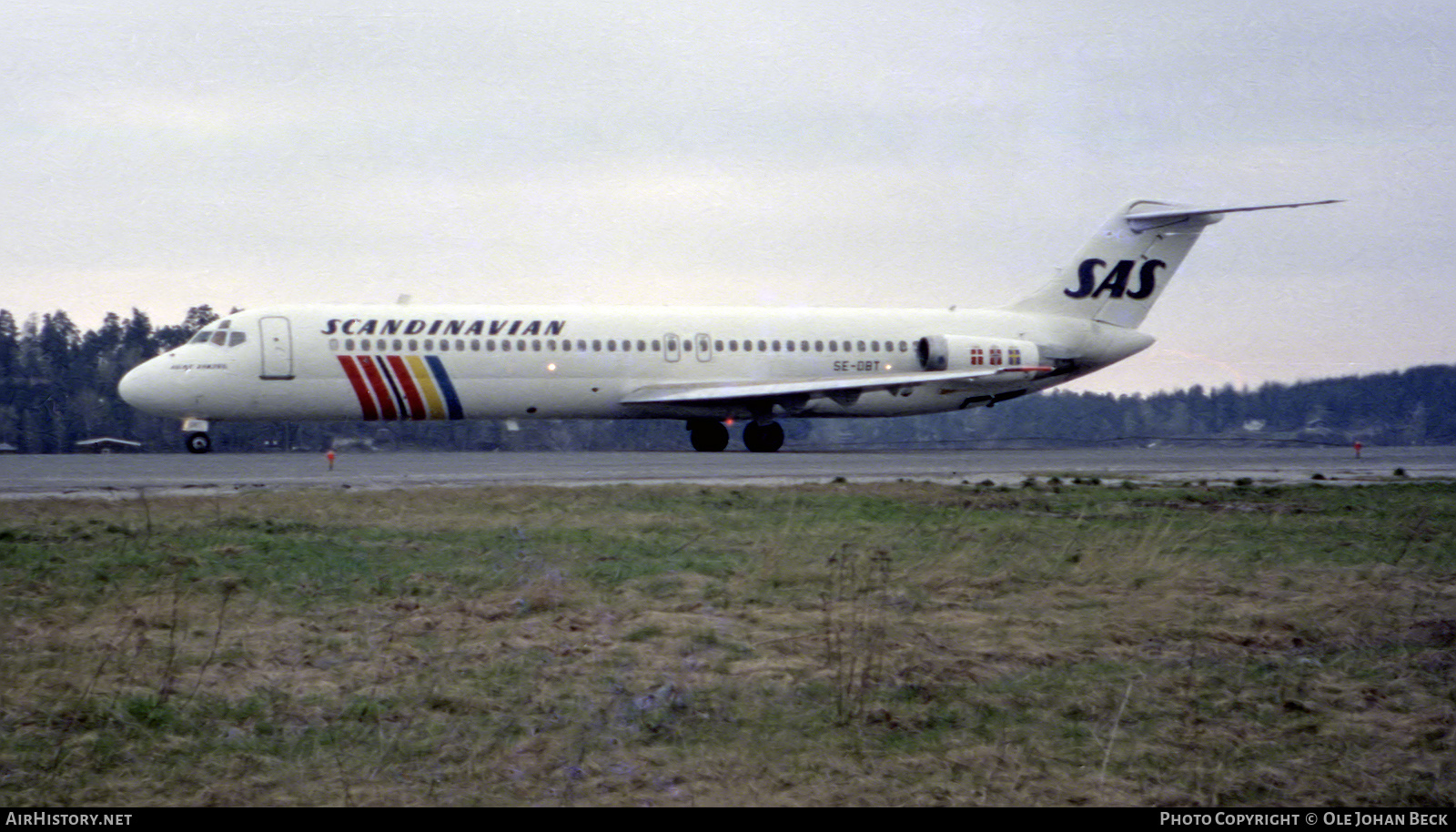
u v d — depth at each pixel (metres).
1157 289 50.62
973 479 31.22
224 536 18.73
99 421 95.75
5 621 13.22
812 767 9.72
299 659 12.12
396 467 32.97
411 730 10.26
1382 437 76.88
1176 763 10.05
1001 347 47.53
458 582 15.63
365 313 40.47
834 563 16.86
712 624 13.62
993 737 10.45
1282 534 21.17
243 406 39.34
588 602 14.57
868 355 46.50
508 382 41.38
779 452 45.94
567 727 10.37
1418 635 13.99
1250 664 12.84
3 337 98.88
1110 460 40.91
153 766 9.51
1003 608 14.98
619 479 29.61
